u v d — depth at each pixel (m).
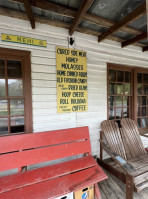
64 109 1.99
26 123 1.76
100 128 2.31
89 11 1.56
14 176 1.17
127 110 2.75
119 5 1.45
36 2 1.37
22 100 1.78
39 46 1.80
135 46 2.67
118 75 2.57
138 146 2.15
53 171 1.24
